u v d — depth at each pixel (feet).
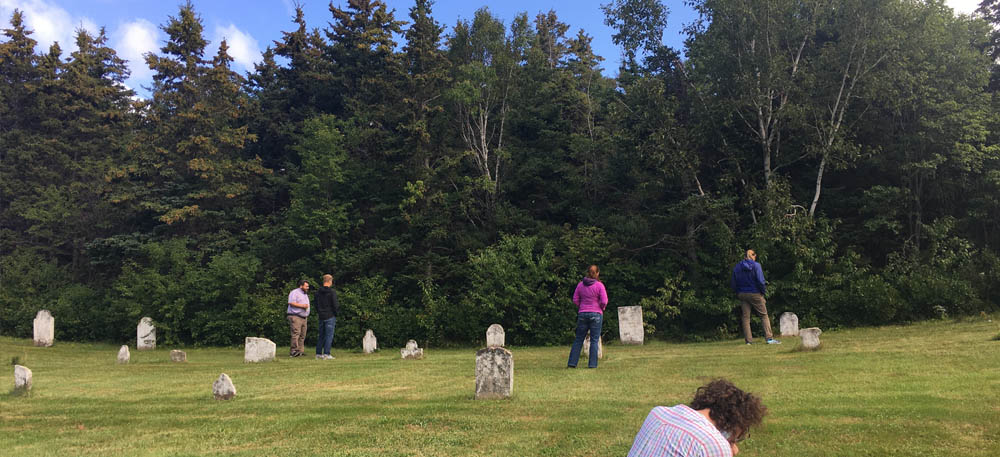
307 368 43.14
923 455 17.35
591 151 92.79
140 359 58.49
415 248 94.99
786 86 72.84
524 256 78.23
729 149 78.02
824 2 74.84
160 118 112.88
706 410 9.78
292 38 133.18
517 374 35.24
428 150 95.96
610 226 83.87
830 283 67.00
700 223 79.92
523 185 100.07
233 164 108.27
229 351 73.41
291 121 127.24
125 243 100.27
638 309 63.10
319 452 20.03
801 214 71.56
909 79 69.21
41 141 123.95
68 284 104.94
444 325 78.84
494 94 95.71
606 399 26.58
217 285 86.22
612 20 84.23
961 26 73.67
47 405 29.63
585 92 110.11
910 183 74.64
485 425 22.75
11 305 98.07
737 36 75.61
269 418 25.17
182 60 113.80
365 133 99.45
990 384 25.41
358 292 83.92
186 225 104.73
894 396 24.31
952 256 67.15
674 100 80.89
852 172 82.79
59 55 132.05
